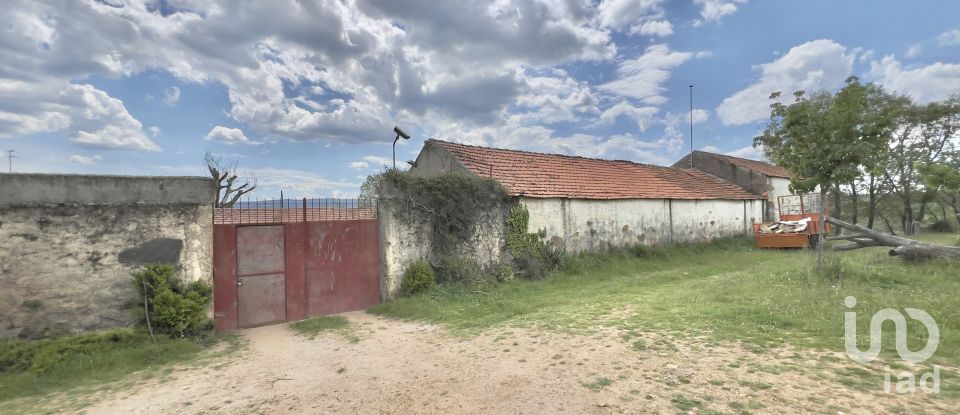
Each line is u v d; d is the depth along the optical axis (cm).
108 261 745
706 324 656
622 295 970
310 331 857
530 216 1316
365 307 1045
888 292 771
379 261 1069
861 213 3244
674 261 1579
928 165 1169
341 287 1022
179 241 804
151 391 556
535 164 1641
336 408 457
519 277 1229
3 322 671
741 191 2369
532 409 418
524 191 1323
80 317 718
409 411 435
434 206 1126
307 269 987
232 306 901
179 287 791
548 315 806
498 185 1250
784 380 437
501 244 1259
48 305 699
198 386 565
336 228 1025
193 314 779
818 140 998
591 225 1493
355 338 775
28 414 498
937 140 2627
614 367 511
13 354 641
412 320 885
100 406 514
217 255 891
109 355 681
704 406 396
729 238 2094
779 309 703
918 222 2756
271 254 950
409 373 553
